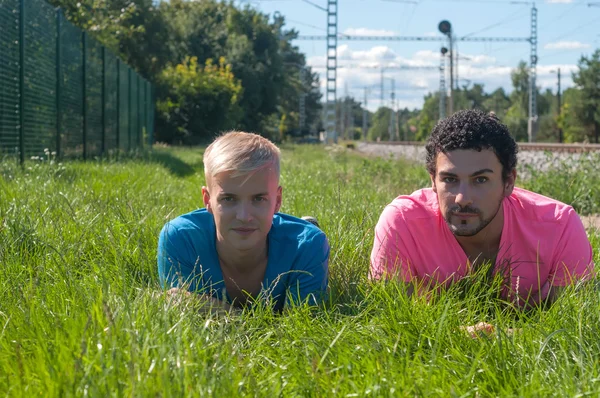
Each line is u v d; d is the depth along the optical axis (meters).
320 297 3.30
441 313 2.91
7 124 9.93
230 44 56.06
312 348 2.61
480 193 3.22
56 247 3.93
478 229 3.28
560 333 2.73
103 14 34.53
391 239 3.56
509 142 3.23
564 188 9.98
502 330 2.67
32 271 3.52
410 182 11.59
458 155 3.20
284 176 9.85
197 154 26.39
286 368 2.51
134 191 6.87
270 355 2.73
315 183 8.88
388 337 2.74
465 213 3.24
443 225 3.52
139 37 38.38
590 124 66.00
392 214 3.60
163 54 41.22
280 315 3.21
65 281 3.26
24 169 8.50
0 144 9.64
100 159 14.20
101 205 5.12
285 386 2.38
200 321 2.90
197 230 3.38
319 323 2.96
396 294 3.09
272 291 3.23
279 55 62.34
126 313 2.61
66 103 13.41
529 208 3.53
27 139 10.87
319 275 3.39
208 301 3.14
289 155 27.41
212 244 3.37
